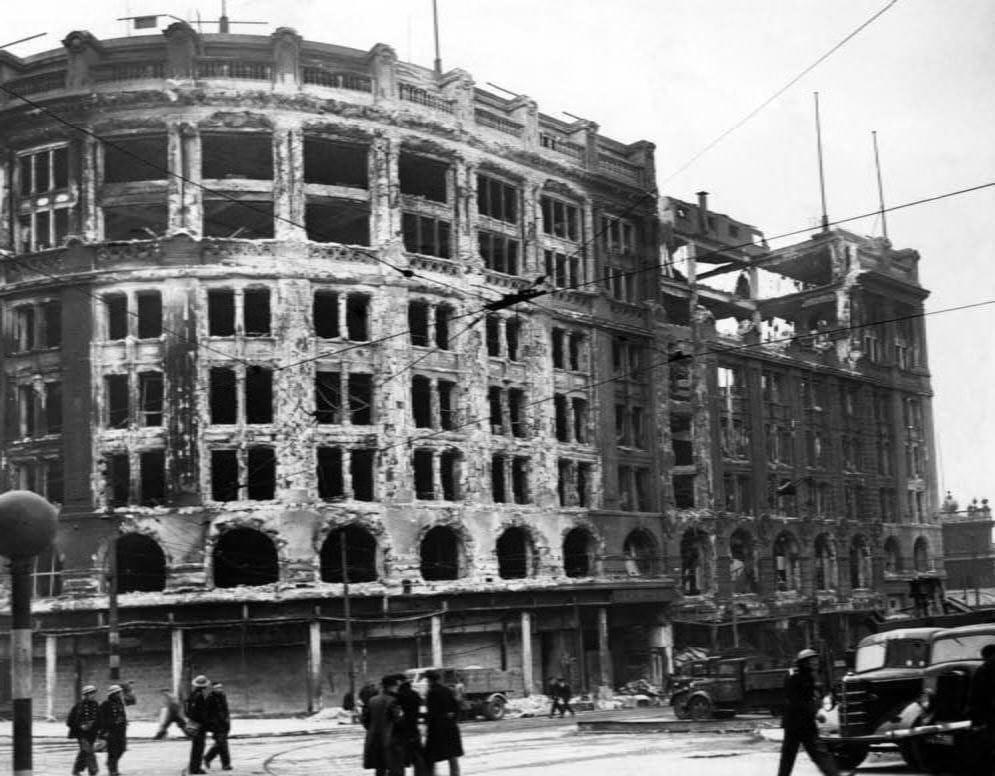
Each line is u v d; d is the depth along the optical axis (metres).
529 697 57.50
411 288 57.53
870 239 90.44
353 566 59.59
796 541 78.31
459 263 60.00
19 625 12.19
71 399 53.91
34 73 57.59
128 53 56.19
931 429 93.44
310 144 57.84
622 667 67.25
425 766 17.30
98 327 54.34
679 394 72.31
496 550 61.44
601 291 67.56
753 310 86.00
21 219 56.59
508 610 58.25
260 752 31.73
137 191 55.22
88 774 24.48
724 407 75.19
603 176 68.56
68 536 52.91
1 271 56.34
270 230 60.72
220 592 51.94
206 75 55.47
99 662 52.66
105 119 54.84
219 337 53.94
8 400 55.72
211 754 24.67
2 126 56.50
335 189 56.59
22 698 12.10
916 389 92.06
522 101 64.94
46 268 55.34
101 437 53.50
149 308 57.25
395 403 56.34
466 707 44.47
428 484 61.22
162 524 52.38
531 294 30.69
